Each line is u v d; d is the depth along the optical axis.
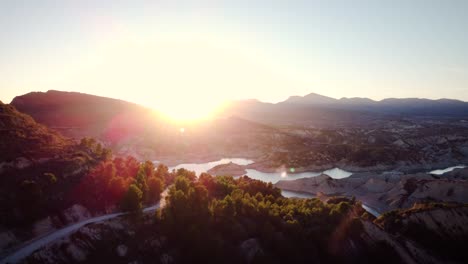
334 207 91.56
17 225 57.88
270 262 69.06
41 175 68.31
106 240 61.91
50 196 65.75
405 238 89.56
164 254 65.75
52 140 86.81
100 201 72.12
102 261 58.38
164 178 100.50
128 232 65.81
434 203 105.81
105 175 78.75
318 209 87.50
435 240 92.94
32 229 59.00
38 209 61.78
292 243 73.94
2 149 70.62
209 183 96.75
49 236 58.88
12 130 80.06
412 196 135.50
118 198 74.25
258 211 79.94
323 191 156.12
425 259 86.19
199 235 67.81
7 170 65.69
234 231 72.56
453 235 93.81
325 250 77.94
